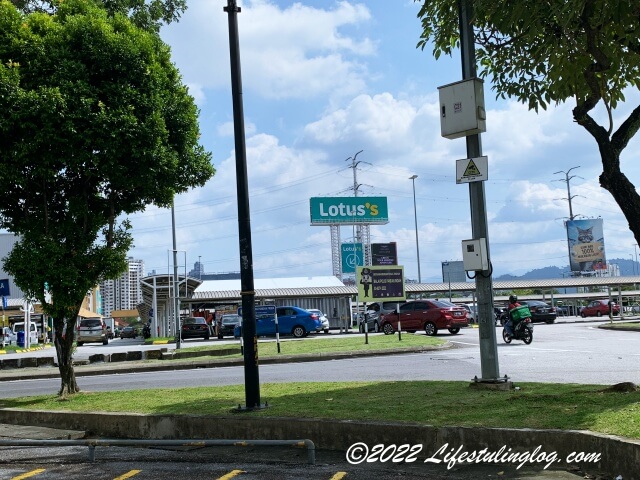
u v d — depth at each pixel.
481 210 9.55
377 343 23.58
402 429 7.00
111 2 16.91
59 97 10.66
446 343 22.48
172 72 12.41
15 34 11.12
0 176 11.00
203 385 14.02
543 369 13.48
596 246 77.62
